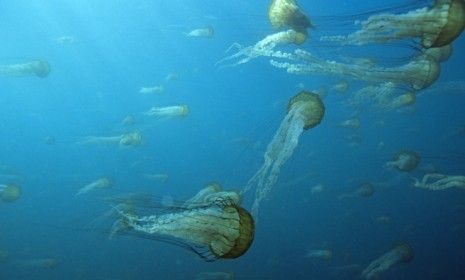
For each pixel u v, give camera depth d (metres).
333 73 5.79
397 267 14.72
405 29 4.93
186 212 3.86
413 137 32.09
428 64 5.65
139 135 13.23
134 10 41.72
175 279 13.23
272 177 5.34
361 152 28.70
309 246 16.39
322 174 24.88
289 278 13.91
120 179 25.11
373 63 6.14
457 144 29.75
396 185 22.61
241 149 30.44
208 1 38.88
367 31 5.15
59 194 21.27
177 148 42.88
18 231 16.33
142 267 14.01
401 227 17.88
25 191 21.94
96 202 19.28
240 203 5.34
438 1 4.65
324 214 19.67
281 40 5.78
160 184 24.33
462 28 4.61
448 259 15.14
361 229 17.84
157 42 54.31
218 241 3.84
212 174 27.44
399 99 8.66
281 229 18.08
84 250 15.02
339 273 14.16
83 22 43.34
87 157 32.34
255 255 15.65
